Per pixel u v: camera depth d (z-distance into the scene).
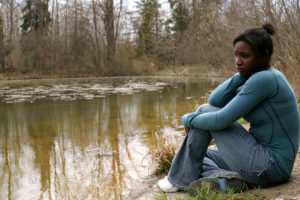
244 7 7.13
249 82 1.53
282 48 5.67
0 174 2.85
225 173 1.70
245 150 1.62
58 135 4.42
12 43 21.19
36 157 3.37
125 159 3.19
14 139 4.24
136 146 3.69
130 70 23.66
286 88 1.54
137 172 2.77
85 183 2.56
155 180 2.49
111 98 8.73
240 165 1.65
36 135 4.45
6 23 21.19
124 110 6.60
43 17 23.11
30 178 2.73
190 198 1.69
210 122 1.64
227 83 1.72
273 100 1.53
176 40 25.62
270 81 1.51
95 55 22.92
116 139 4.08
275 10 5.60
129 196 2.19
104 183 2.54
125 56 24.08
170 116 5.77
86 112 6.43
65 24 22.56
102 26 22.98
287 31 5.55
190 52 21.92
